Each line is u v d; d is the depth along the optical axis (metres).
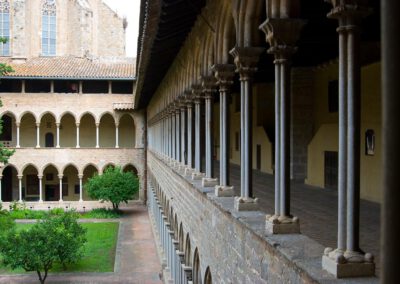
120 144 70.44
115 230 52.09
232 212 11.23
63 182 68.31
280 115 8.71
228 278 11.87
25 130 67.31
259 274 8.92
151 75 33.16
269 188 19.42
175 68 26.36
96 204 65.31
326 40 18.77
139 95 46.94
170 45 22.30
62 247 35.00
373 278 6.06
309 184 21.44
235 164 37.88
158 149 44.06
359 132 6.25
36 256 33.69
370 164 15.89
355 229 6.25
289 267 7.17
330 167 19.33
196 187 17.66
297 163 23.47
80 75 64.25
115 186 59.81
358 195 6.25
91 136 69.75
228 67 13.86
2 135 66.25
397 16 2.54
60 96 64.94
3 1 69.88
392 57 2.55
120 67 68.31
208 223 15.08
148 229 52.62
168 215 33.62
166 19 16.61
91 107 65.88
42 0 74.31
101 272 37.50
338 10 6.25
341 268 6.12
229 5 13.05
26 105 63.97
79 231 37.25
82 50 75.25
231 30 13.61
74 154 65.00
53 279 35.91
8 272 38.19
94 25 79.25
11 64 67.19
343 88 6.31
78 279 35.84
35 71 64.56
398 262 2.55
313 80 23.25
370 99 16.05
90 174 69.56
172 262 28.11
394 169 2.56
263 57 21.97
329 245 9.19
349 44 6.25
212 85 16.69
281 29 8.63
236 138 38.50
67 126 68.62
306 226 11.22
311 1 14.91
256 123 31.72
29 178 67.38
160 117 40.16
